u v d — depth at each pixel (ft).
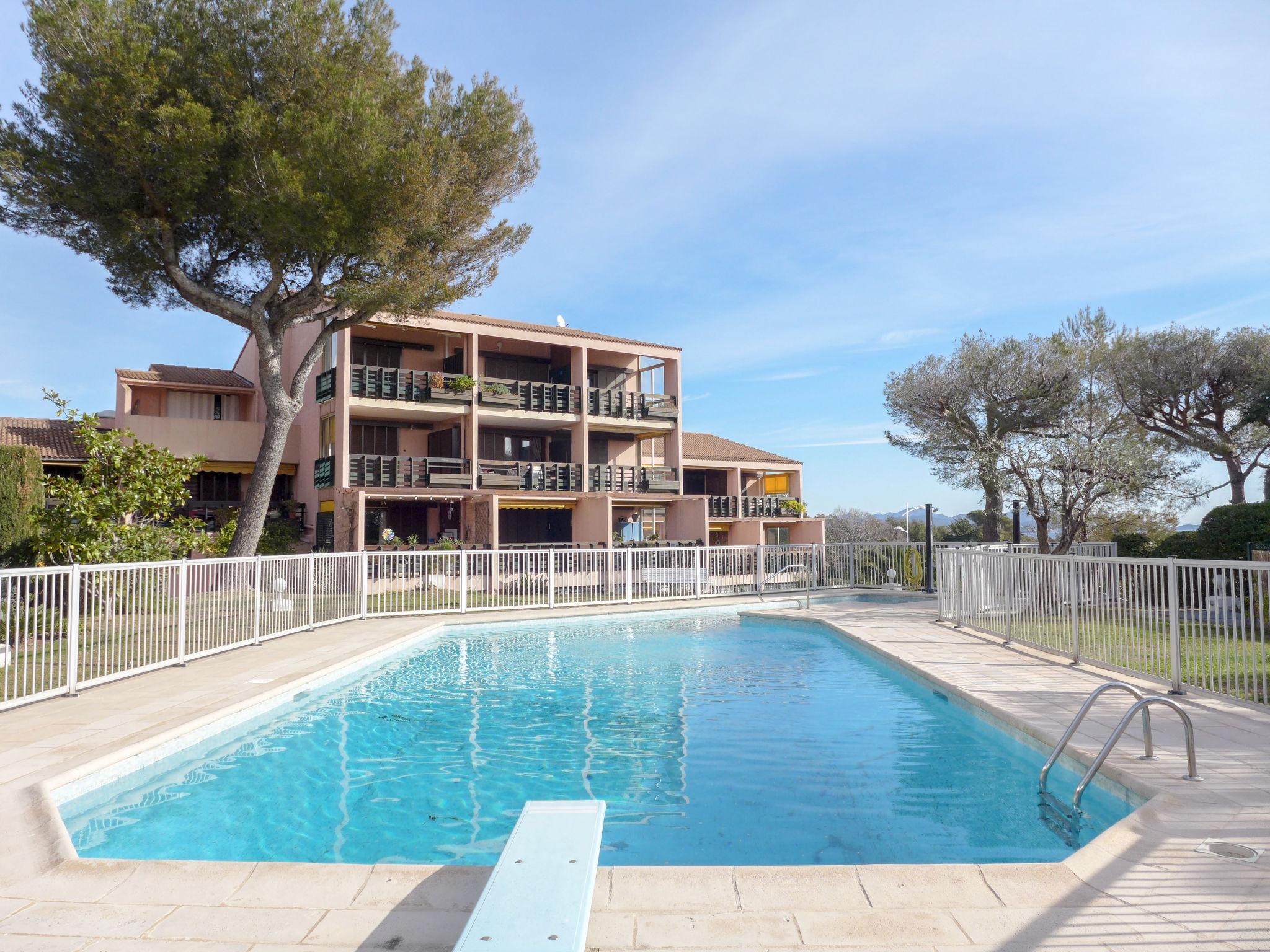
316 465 89.30
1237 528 65.62
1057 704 26.71
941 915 11.74
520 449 103.96
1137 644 31.45
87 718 24.56
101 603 30.32
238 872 13.69
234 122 51.98
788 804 19.80
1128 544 79.15
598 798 20.54
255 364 99.04
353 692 34.09
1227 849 14.12
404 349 93.81
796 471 132.77
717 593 70.23
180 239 58.18
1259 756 19.88
